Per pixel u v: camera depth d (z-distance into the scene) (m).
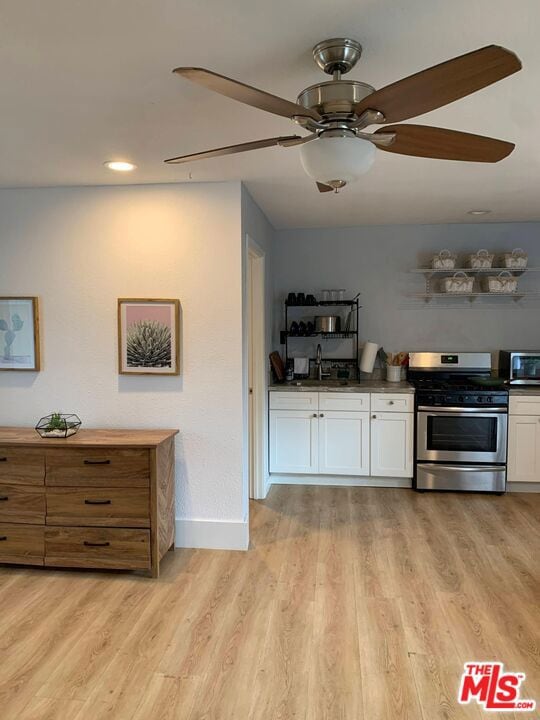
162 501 3.05
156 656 2.27
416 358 4.84
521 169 2.97
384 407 4.43
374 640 2.37
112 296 3.34
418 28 1.53
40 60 1.71
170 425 3.36
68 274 3.37
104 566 2.97
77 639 2.39
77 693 2.04
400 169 2.97
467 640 2.37
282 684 2.09
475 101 2.04
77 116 2.18
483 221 4.67
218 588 2.85
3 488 3.01
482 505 4.12
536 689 2.05
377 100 1.39
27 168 2.92
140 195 3.29
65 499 2.97
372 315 5.00
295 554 3.26
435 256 4.72
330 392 4.48
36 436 3.10
